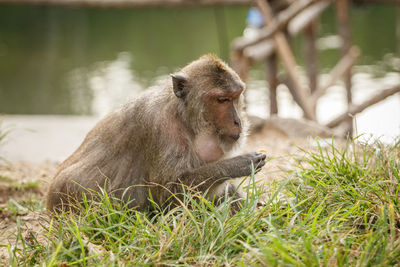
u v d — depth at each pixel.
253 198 5.67
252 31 18.00
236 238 5.23
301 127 11.09
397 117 15.51
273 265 4.41
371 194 5.80
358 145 7.09
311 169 6.46
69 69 27.66
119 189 6.41
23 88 24.00
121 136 6.60
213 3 17.02
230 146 6.41
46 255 5.30
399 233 5.18
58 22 42.38
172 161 6.22
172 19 44.25
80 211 6.05
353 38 32.34
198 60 6.50
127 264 4.91
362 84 21.72
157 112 6.30
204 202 6.16
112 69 27.50
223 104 6.19
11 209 7.68
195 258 4.93
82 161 6.81
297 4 14.49
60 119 15.54
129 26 40.94
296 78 14.55
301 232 5.09
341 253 4.89
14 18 43.44
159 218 5.64
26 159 11.00
